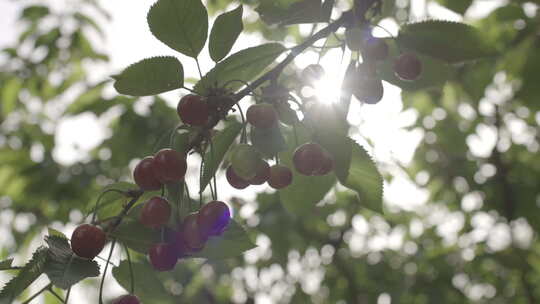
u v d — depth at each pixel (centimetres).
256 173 196
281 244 523
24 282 162
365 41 212
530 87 395
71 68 605
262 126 189
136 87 186
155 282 209
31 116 632
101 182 553
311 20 217
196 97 187
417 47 227
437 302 521
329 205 580
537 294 577
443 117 518
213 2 459
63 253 171
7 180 523
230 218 187
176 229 189
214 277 629
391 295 549
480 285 569
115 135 520
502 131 571
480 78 436
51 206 534
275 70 200
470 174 581
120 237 191
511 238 557
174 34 190
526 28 374
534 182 566
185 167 184
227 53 195
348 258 623
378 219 634
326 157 197
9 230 546
